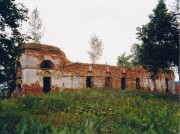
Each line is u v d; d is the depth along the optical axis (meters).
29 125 10.09
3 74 14.79
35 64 26.22
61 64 28.11
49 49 27.45
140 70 33.75
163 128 10.42
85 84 28.61
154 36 21.77
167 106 16.16
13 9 13.59
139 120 11.13
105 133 10.26
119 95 21.14
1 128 9.91
